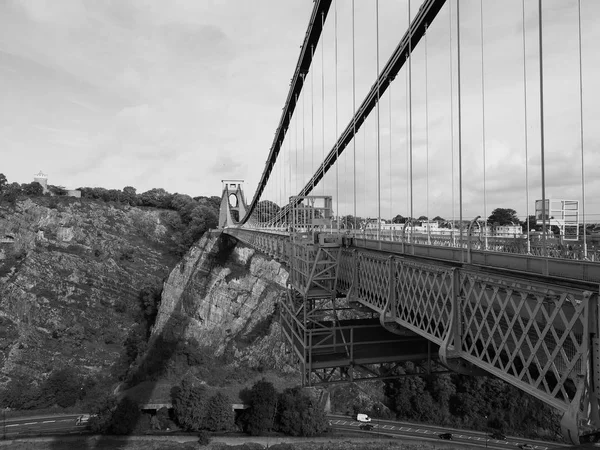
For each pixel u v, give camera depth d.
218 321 62.16
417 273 13.98
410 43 21.08
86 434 41.03
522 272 9.72
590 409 7.29
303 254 23.83
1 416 45.72
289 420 41.81
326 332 20.98
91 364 57.59
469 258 12.01
